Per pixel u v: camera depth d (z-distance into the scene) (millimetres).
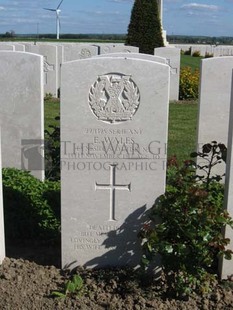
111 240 2084
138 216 2061
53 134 3143
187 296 1914
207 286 1942
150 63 1929
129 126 1980
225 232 1996
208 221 1886
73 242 2082
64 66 1933
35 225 2416
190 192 1927
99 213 2061
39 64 2865
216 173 2980
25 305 1876
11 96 2916
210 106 2924
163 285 2010
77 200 2047
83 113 1971
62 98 1960
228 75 2869
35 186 2627
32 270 2080
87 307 1871
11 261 2143
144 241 2068
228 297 1933
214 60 2861
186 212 1912
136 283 1982
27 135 2967
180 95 6945
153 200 2043
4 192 2523
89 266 2104
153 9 8109
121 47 7445
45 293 1944
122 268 2078
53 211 2461
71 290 1942
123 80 1944
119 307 1866
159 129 1980
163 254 1929
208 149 2232
